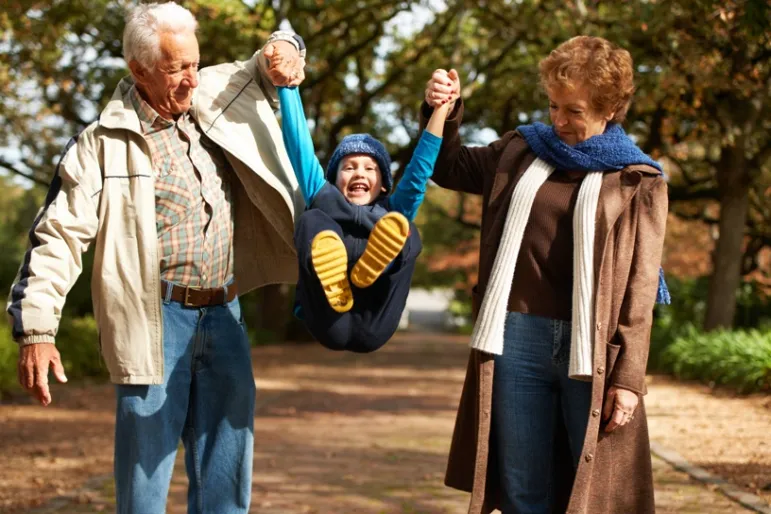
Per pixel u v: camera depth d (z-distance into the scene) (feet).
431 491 20.85
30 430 29.78
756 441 27.09
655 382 47.47
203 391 11.93
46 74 56.44
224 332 11.87
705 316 54.24
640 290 10.89
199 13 48.37
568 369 11.22
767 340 43.88
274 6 58.29
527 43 55.83
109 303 11.13
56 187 11.13
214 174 11.86
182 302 11.53
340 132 79.10
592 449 10.81
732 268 53.42
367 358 73.97
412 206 11.68
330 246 10.66
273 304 97.66
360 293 11.30
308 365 63.52
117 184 11.19
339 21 62.34
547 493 11.75
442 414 35.60
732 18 33.17
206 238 11.63
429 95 11.71
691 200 64.80
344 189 11.68
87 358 49.29
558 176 11.44
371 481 21.93
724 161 53.11
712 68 38.65
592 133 11.33
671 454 24.76
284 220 12.15
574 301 10.94
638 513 11.22
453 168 12.30
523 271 11.39
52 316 10.57
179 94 11.23
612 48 11.10
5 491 20.34
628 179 11.06
